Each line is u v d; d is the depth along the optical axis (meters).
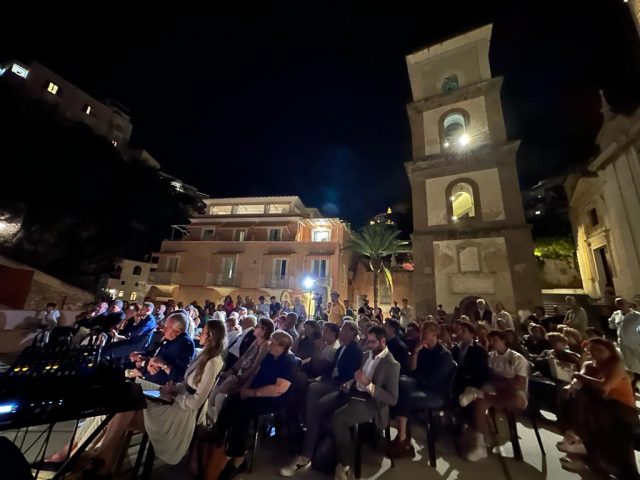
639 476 3.08
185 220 45.09
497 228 13.95
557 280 25.22
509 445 4.31
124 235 36.66
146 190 41.72
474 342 4.65
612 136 15.50
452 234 14.71
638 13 13.82
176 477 3.20
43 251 29.23
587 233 19.12
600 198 17.19
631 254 13.72
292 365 3.63
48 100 36.72
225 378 4.29
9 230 27.38
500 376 4.25
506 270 13.34
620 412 3.28
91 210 34.31
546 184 29.83
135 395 2.54
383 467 3.59
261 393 3.33
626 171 13.82
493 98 16.19
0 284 14.81
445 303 13.94
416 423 5.20
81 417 2.15
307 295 25.22
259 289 26.58
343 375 3.96
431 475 3.42
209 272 28.17
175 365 3.54
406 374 4.82
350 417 3.39
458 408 4.40
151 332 6.96
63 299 18.83
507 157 14.80
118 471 3.03
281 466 3.53
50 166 31.19
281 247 27.52
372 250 25.61
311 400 3.77
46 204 30.17
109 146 39.22
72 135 34.84
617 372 3.40
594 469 3.44
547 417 5.70
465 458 3.86
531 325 7.23
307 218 29.44
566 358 4.64
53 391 2.12
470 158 15.43
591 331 6.02
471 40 17.91
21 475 1.67
